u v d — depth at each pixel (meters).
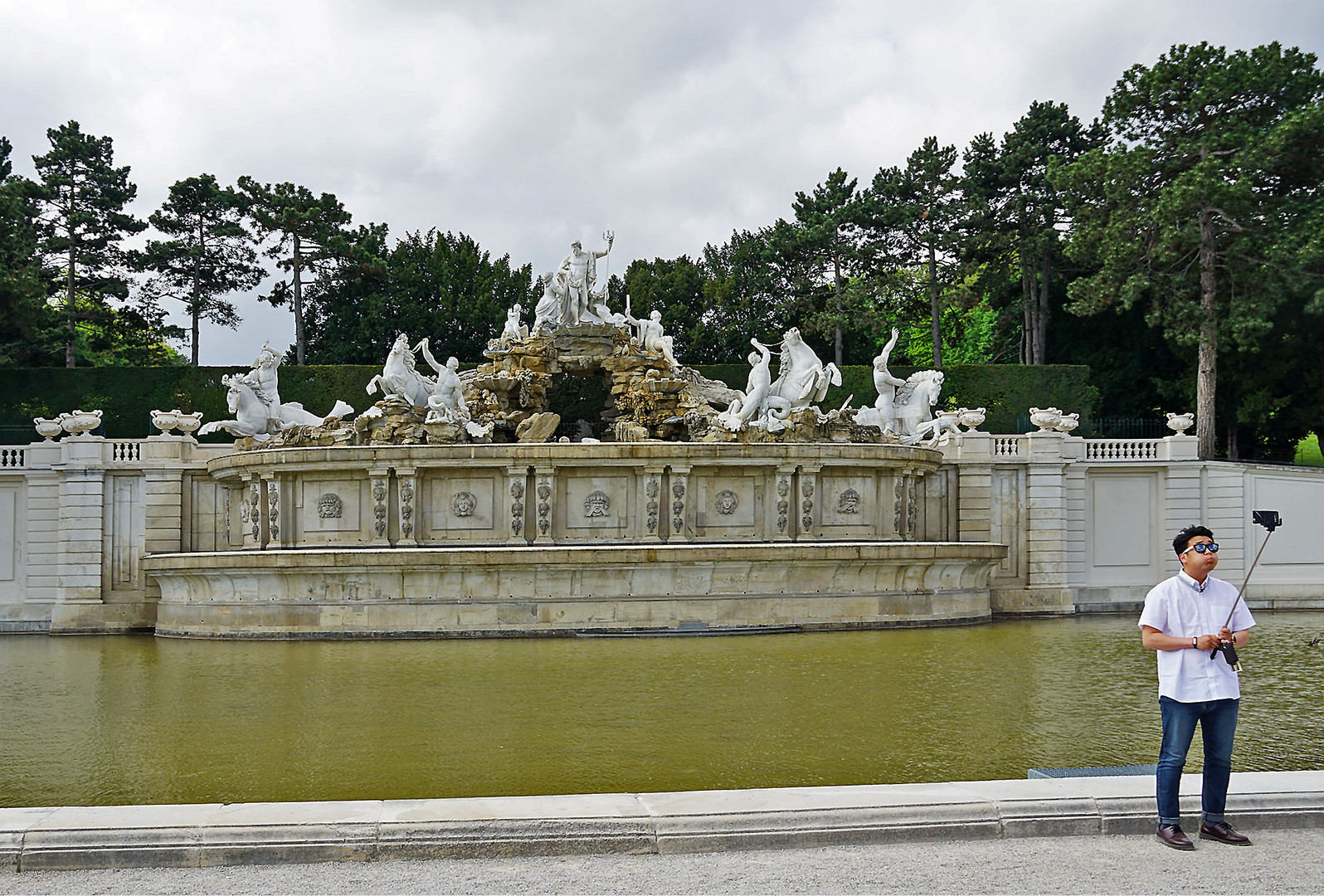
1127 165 40.66
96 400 43.09
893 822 8.47
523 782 11.23
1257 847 8.25
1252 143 38.53
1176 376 50.59
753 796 8.88
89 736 13.89
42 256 54.62
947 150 55.50
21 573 33.06
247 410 32.50
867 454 29.39
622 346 36.19
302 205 57.53
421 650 22.41
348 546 28.33
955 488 34.38
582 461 28.19
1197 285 41.19
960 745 12.84
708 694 16.28
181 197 61.19
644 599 25.58
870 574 26.80
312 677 18.59
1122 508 35.97
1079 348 54.28
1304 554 34.88
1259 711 14.98
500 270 66.62
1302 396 46.16
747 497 29.14
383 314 58.53
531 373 35.25
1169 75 40.56
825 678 17.92
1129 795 8.82
